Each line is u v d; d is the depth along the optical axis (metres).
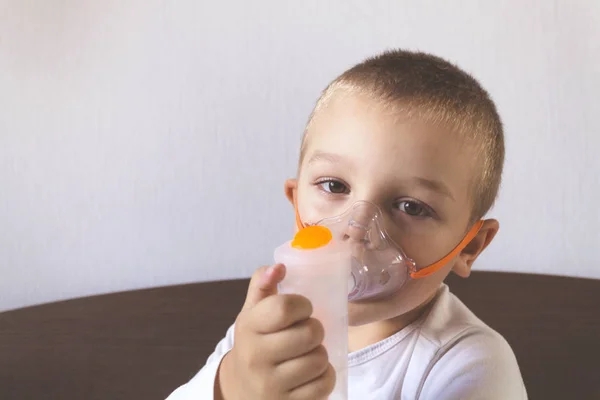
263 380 0.52
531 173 1.33
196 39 1.30
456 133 0.70
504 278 1.25
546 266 1.37
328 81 1.31
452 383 0.72
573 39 1.27
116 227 1.38
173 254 1.39
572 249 1.36
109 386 0.91
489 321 1.06
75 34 1.29
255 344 0.52
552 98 1.30
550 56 1.28
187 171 1.35
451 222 0.71
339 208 0.69
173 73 1.31
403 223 0.68
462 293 1.18
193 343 1.01
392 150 0.67
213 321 1.09
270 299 0.51
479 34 1.29
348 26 1.29
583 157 1.32
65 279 1.39
